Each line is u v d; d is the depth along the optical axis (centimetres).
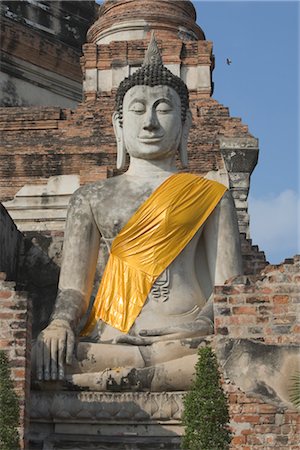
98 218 1480
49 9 2788
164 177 1516
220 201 1478
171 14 2241
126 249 1436
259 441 1118
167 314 1397
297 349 1153
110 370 1304
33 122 2081
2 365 1102
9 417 1070
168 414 1257
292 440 1113
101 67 2161
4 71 2616
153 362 1318
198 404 1076
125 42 2170
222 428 1071
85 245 1477
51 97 2714
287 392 1134
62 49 2730
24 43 2644
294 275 1188
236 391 1145
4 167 2036
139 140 1527
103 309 1416
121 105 1571
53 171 2022
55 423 1285
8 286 1189
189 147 1984
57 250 1719
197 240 1465
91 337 1405
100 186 1517
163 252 1427
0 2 2656
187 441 1068
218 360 1162
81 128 2069
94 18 2927
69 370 1325
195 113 2059
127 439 1253
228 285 1192
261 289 1186
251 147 1948
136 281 1413
